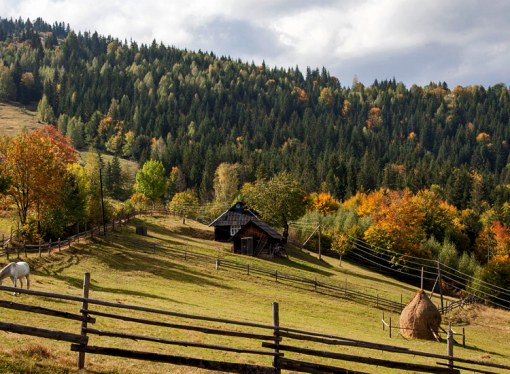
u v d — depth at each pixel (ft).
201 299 106.42
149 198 310.04
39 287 81.35
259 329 73.46
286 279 153.48
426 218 331.57
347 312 125.49
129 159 642.63
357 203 420.36
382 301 149.48
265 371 35.22
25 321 49.62
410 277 251.39
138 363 39.65
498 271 215.92
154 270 133.69
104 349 33.37
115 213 216.95
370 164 550.77
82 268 122.42
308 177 497.05
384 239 252.62
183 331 60.08
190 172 495.82
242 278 144.36
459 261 266.36
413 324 106.32
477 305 177.88
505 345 120.47
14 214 173.58
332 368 36.86
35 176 149.38
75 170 210.59
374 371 57.31
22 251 125.90
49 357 36.19
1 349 35.24
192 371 39.75
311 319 106.63
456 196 458.09
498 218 377.30
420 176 502.38
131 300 84.79
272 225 242.99
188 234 232.94
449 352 41.45
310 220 295.89
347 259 262.26
